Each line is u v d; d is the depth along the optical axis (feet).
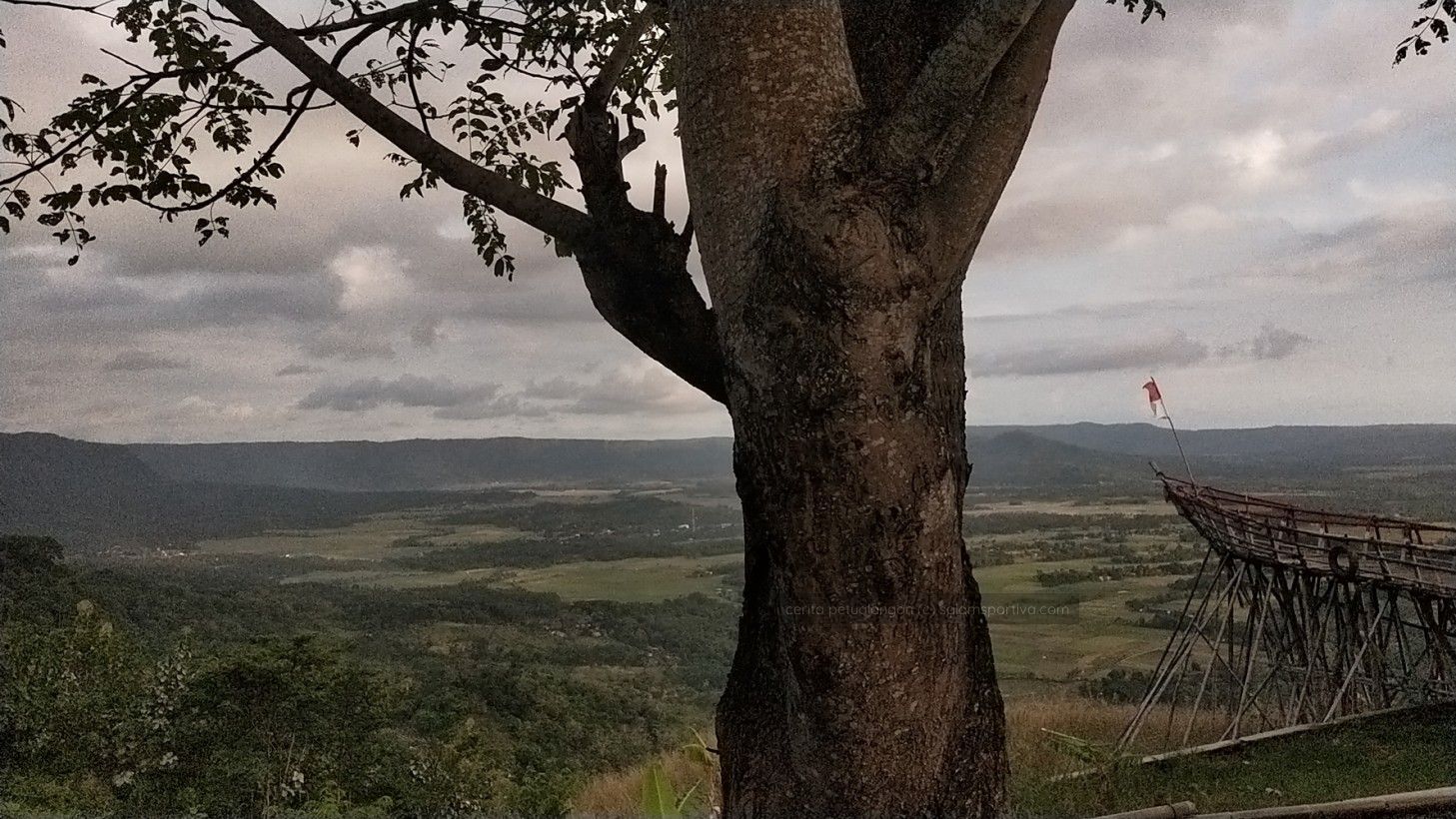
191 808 30.71
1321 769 24.47
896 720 7.79
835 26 8.60
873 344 7.45
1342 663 33.09
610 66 11.89
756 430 8.03
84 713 32.48
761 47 8.23
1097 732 32.65
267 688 34.50
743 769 9.31
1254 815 18.70
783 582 7.91
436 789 35.91
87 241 13.67
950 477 7.95
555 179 16.93
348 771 34.63
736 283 8.22
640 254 10.58
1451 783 22.47
